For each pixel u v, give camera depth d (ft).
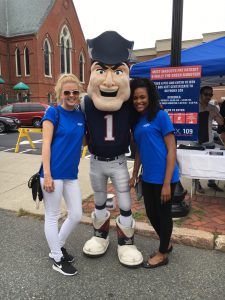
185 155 14.39
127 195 10.59
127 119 10.07
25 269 10.29
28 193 17.80
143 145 9.64
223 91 63.05
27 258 10.98
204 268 10.30
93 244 11.07
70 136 9.46
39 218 14.56
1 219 14.48
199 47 17.02
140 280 9.67
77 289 9.25
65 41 113.09
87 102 10.02
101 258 10.99
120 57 9.61
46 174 9.23
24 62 102.06
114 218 13.96
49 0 104.83
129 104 10.11
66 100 9.44
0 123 54.34
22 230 13.30
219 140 21.57
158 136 9.51
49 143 9.32
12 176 21.68
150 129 9.45
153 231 12.47
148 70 16.94
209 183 17.80
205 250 11.56
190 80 14.25
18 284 9.50
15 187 19.01
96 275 9.95
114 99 9.57
